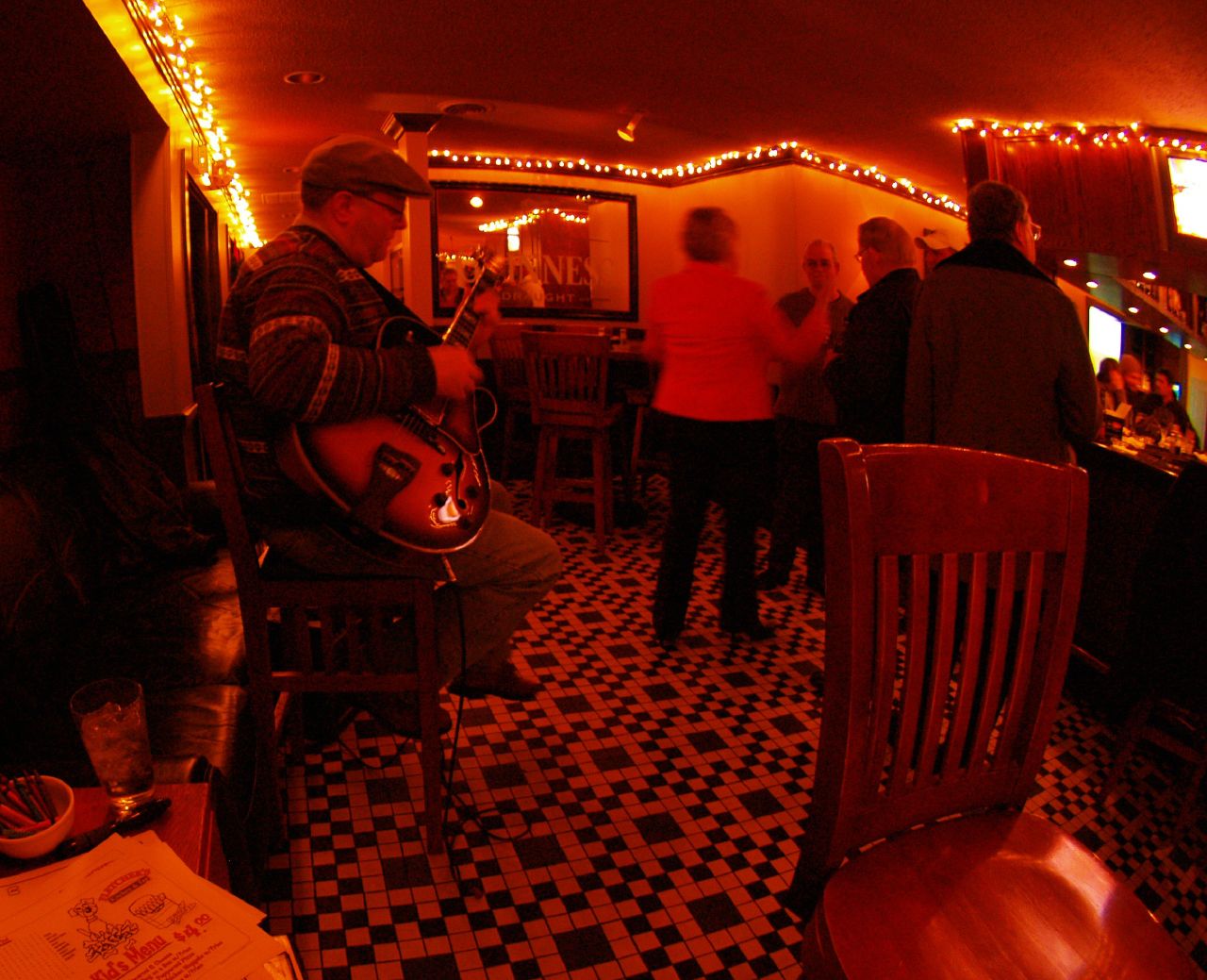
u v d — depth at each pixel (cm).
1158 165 464
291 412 155
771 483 418
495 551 199
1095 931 105
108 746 94
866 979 96
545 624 329
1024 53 330
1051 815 226
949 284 217
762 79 406
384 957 167
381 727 249
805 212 591
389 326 172
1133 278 488
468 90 436
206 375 482
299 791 218
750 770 237
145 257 360
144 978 72
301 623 184
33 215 331
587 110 486
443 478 177
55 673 197
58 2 205
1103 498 287
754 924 180
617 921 179
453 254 645
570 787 226
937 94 401
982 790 126
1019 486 120
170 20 291
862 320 264
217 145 513
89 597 241
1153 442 321
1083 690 293
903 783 118
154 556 270
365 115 495
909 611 115
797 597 367
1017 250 219
